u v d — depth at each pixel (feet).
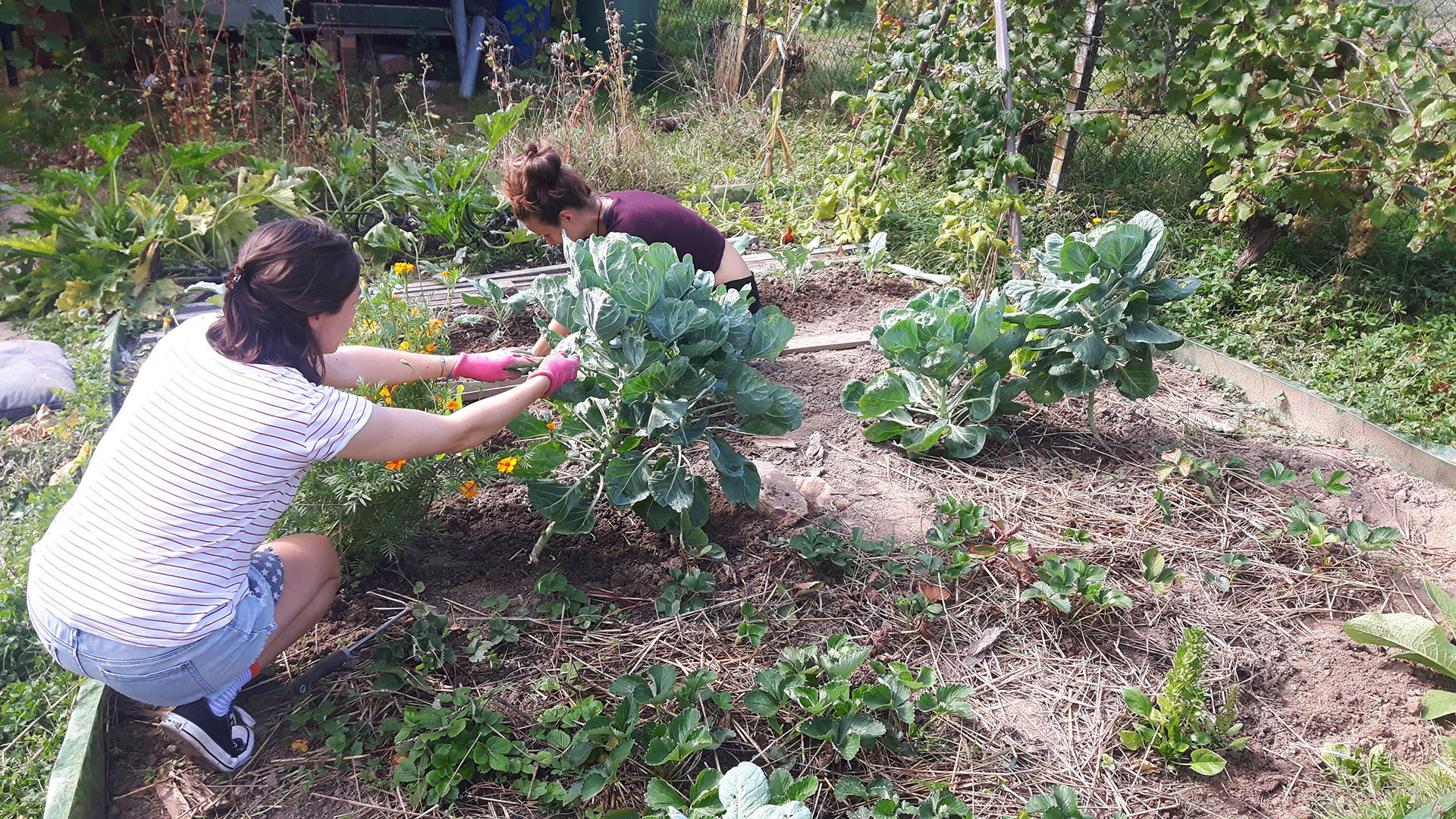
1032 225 19.51
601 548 10.51
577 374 9.50
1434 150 15.70
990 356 11.85
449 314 15.55
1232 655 9.32
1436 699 8.68
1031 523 11.16
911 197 21.22
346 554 9.70
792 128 26.20
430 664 8.73
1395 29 16.31
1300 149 16.87
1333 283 17.54
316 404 6.98
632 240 10.39
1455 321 16.33
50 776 7.36
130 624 6.77
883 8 22.52
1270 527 11.19
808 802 7.60
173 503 6.77
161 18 24.41
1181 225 19.52
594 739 7.73
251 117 22.27
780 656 8.87
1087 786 7.92
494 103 28.37
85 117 22.70
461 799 7.63
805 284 17.97
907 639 9.42
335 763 7.87
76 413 11.93
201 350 6.95
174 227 16.62
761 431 10.18
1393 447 12.66
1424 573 10.53
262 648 7.48
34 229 16.26
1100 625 9.69
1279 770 8.14
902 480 12.00
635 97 27.66
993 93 18.66
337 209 19.42
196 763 7.85
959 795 7.79
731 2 35.70
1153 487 11.93
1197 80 18.78
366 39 30.66
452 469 9.82
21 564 9.18
